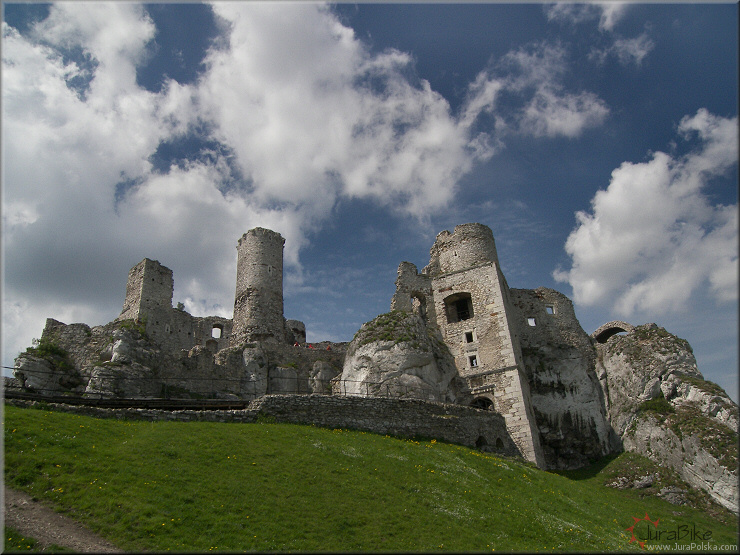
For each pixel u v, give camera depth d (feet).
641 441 124.26
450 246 152.56
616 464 123.13
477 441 106.52
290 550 50.11
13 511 47.88
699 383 122.93
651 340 139.13
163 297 141.28
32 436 60.08
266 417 86.94
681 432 115.96
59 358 118.21
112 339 119.34
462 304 144.97
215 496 57.16
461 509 66.74
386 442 86.99
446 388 123.85
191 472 61.00
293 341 173.27
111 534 47.44
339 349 173.17
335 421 91.61
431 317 144.46
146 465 60.39
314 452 74.43
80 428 66.18
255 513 55.52
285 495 60.59
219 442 70.79
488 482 81.15
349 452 77.20
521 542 61.26
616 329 160.04
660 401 127.34
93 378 107.24
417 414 100.22
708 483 105.19
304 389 137.49
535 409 141.38
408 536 56.65
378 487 67.82
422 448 88.89
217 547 48.42
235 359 132.16
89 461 58.34
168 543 47.60
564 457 133.69
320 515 57.72
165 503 53.52
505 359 126.00
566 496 87.25
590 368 147.64
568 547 63.05
